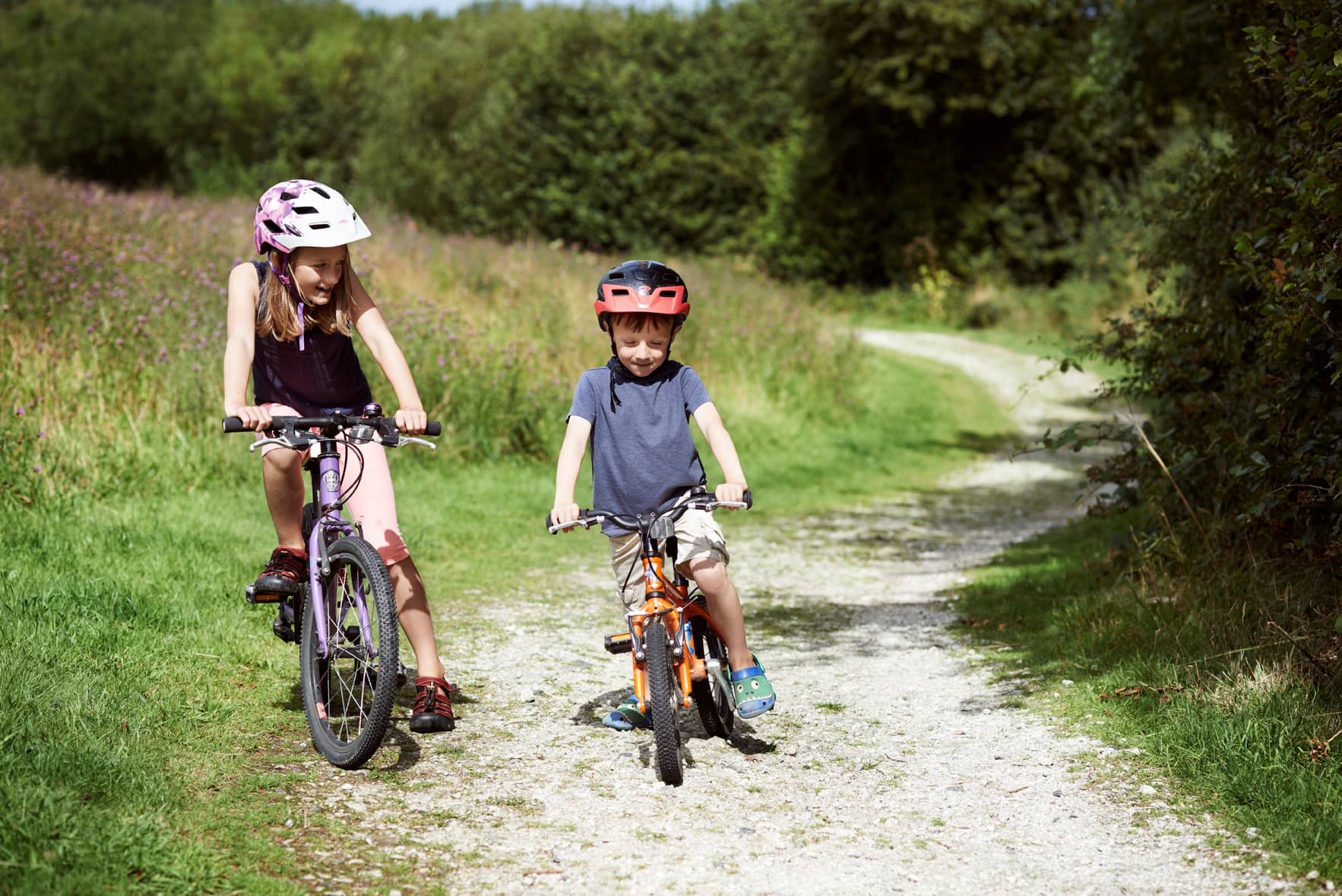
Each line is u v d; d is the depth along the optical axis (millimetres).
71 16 67938
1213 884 3098
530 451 11250
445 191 45594
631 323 3930
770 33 43688
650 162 41750
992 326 32312
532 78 42531
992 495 12609
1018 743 4344
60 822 2971
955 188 37625
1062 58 15992
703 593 4090
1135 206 7848
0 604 4793
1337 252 4535
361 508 4125
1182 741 4055
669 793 3816
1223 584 5457
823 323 19359
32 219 11594
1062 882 3154
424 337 11211
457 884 3051
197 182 59219
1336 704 4105
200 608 5387
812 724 4664
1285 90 4984
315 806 3492
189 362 9008
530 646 5750
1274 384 5387
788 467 13141
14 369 8086
